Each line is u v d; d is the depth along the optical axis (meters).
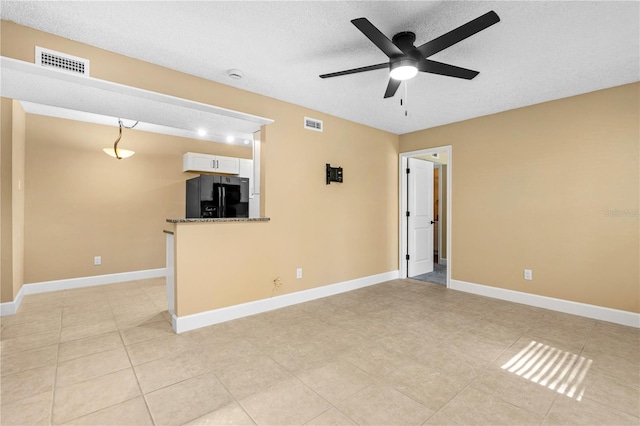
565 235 3.37
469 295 4.04
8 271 3.26
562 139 3.39
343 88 3.18
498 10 1.95
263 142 3.44
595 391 1.92
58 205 4.27
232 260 3.16
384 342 2.62
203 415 1.70
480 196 4.05
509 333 2.80
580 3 1.88
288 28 2.16
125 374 2.11
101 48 2.41
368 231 4.55
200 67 2.73
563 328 2.91
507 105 3.64
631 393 1.90
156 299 3.84
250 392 1.91
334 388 1.95
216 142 5.69
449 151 4.39
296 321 3.10
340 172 4.09
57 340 2.64
